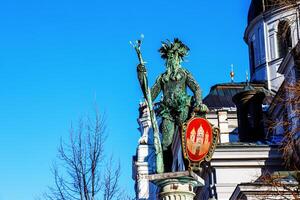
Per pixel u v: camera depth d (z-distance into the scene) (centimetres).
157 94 1512
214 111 5494
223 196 4559
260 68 6362
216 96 6272
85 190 2298
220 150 4603
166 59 1517
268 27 6309
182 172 1428
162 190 1444
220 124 5441
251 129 5288
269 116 5109
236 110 5656
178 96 1484
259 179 2905
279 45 6203
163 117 1499
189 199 1436
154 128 1488
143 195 7531
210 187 4622
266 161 4606
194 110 1451
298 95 2173
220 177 4591
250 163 4609
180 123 1443
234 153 4612
